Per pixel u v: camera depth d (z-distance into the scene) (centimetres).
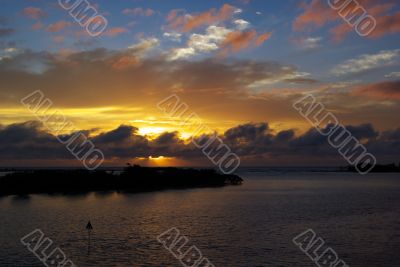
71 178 16025
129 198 12256
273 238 5691
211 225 6850
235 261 4462
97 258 4512
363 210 9038
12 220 7231
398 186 18425
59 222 7000
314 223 7088
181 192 14900
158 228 6481
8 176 15238
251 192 14838
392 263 4422
